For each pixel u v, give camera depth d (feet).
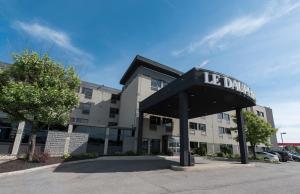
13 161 45.62
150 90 87.45
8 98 39.40
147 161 59.47
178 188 26.66
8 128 58.49
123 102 107.04
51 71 48.44
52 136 63.21
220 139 108.99
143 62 87.56
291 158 104.73
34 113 43.37
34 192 23.89
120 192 24.23
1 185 27.12
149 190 25.32
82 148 67.92
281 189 27.61
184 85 48.37
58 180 30.42
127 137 78.64
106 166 46.60
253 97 54.49
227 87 46.68
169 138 84.84
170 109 73.05
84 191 24.48
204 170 44.16
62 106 46.73
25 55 46.01
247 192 25.45
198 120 102.53
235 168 50.60
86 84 115.55
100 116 113.80
